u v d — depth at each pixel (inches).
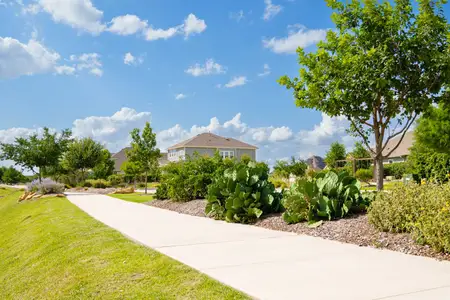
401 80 412.2
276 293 141.2
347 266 179.0
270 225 314.8
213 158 557.9
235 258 199.6
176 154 2271.2
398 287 145.7
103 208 541.6
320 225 280.8
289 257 200.1
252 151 2290.8
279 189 892.0
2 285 246.5
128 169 1625.2
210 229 308.3
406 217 225.3
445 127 706.2
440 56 398.9
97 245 250.7
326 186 303.6
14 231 464.8
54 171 1583.4
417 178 558.3
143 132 1078.4
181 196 529.7
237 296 139.4
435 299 131.8
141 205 596.1
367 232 244.7
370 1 421.7
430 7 411.8
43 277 218.7
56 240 295.4
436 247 198.7
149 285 165.2
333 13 451.2
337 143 1740.9
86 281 184.2
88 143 1734.7
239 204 345.1
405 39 410.6
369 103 414.3
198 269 177.5
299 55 473.1
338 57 444.5
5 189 1959.9
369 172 1058.1
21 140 1192.2
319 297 135.7
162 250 223.6
